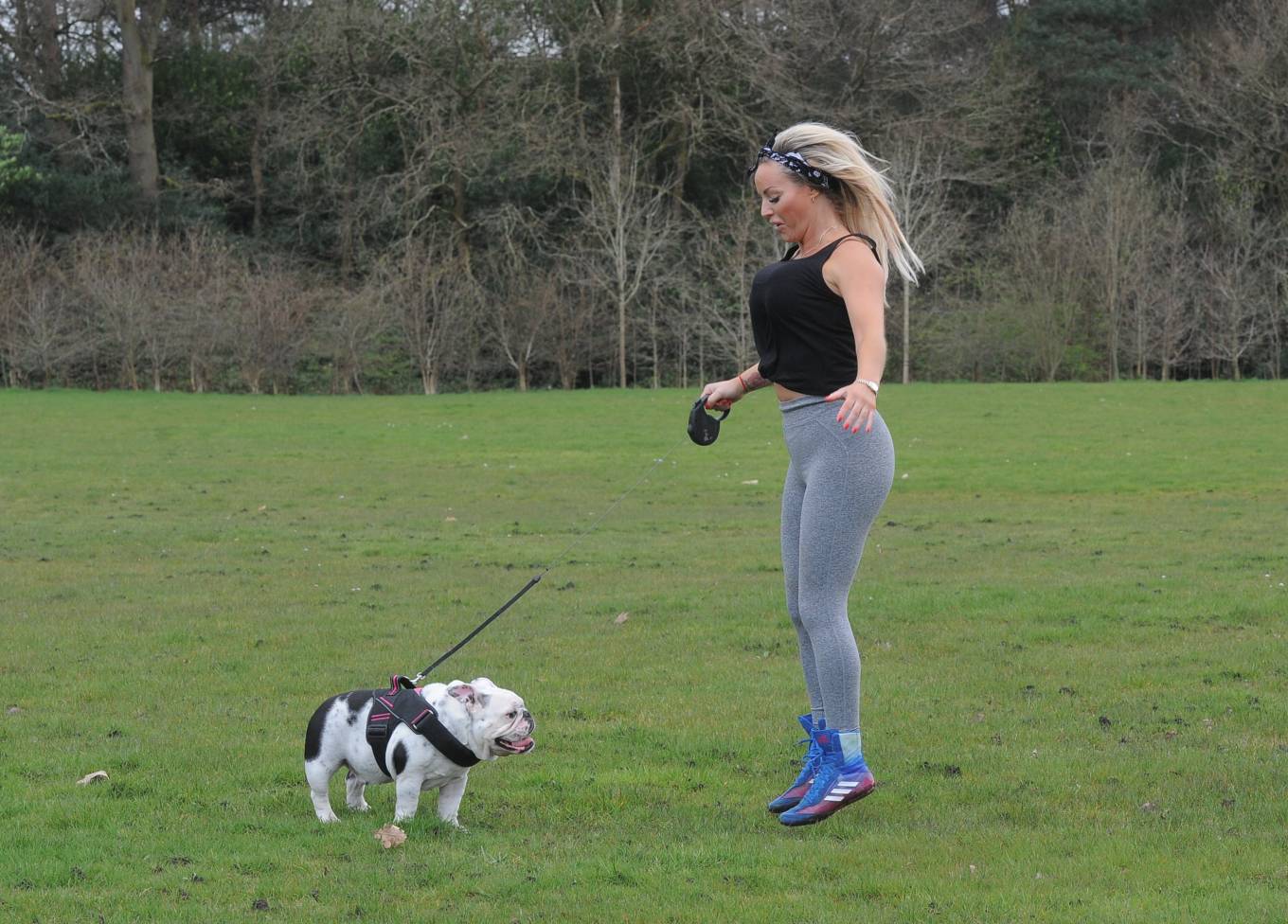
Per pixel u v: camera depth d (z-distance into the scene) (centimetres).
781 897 501
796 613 595
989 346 4916
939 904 490
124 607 1151
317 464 2464
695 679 883
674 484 2175
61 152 5031
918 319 5022
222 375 4453
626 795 635
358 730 576
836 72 5228
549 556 1461
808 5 4969
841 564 566
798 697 831
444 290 4669
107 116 5119
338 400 3831
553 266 5088
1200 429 2931
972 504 1928
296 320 4441
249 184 5381
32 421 3155
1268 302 4894
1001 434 2870
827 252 557
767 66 4797
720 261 4969
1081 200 5097
